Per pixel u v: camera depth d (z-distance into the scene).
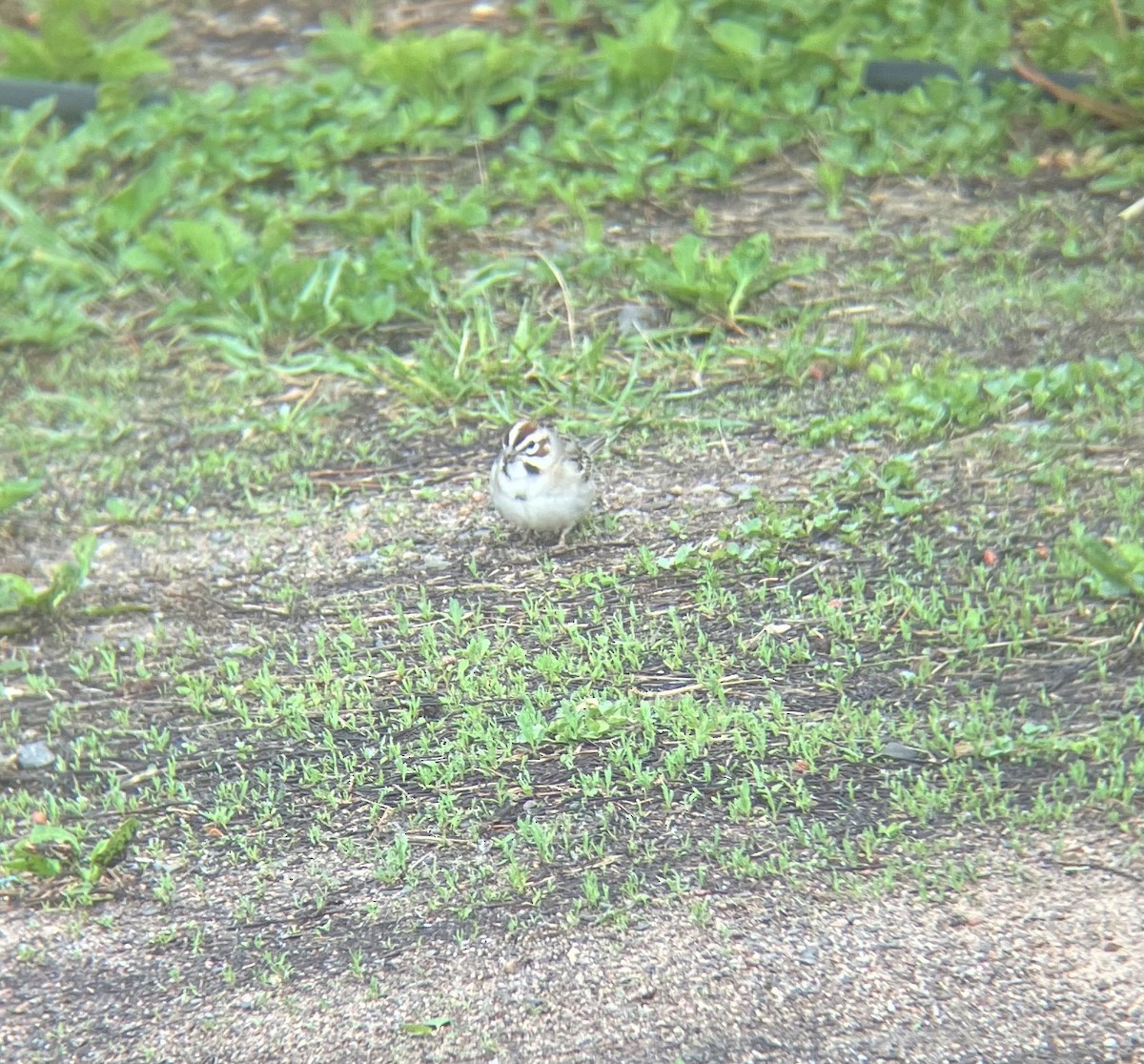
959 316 14.18
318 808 9.10
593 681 10.05
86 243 15.81
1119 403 12.66
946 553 11.12
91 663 10.60
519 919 8.15
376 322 14.77
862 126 16.69
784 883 8.27
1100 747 9.03
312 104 17.41
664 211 16.17
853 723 9.41
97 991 7.92
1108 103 16.59
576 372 13.80
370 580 11.45
